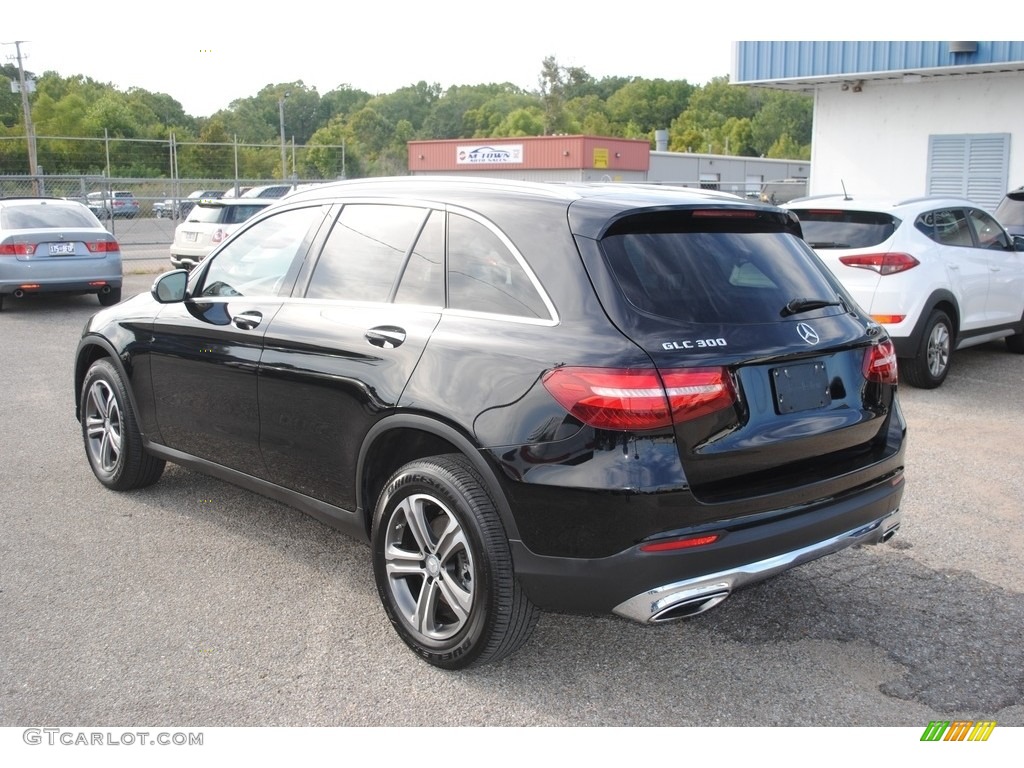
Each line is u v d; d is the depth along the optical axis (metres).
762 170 63.34
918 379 8.28
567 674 3.60
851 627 3.97
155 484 5.70
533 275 3.42
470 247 3.68
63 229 13.40
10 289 12.98
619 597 3.13
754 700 3.42
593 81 155.00
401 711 3.33
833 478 3.42
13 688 3.45
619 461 3.05
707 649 3.79
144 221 33.53
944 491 5.64
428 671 3.60
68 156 59.78
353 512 3.98
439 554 3.55
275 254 4.50
